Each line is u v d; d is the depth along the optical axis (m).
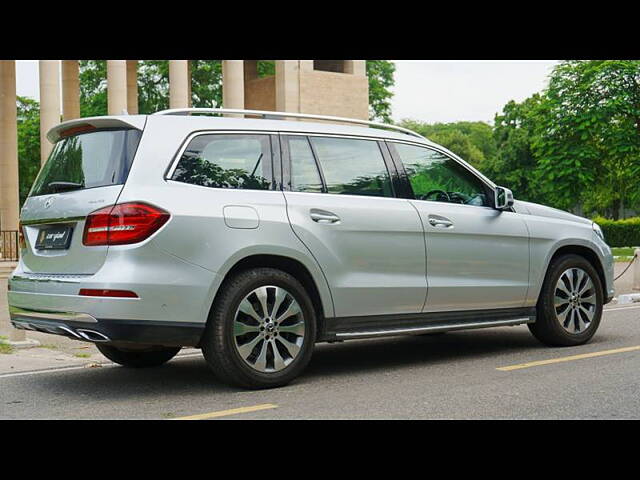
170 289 5.65
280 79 34.41
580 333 8.27
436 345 8.55
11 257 24.03
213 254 5.84
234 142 6.26
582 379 6.38
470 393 5.89
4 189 32.50
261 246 6.05
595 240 8.49
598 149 37.09
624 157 36.38
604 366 6.98
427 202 7.20
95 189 5.86
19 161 50.66
